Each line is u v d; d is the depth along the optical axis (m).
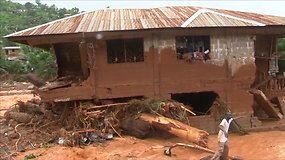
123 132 17.69
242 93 19.20
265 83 21.08
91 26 18.36
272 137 16.97
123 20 19.34
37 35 17.64
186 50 19.11
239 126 18.56
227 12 21.55
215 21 18.69
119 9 22.48
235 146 15.93
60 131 17.06
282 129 19.19
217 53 18.86
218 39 18.83
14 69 60.41
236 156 13.87
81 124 17.56
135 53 19.08
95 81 18.23
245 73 19.25
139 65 18.41
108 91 18.30
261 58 21.75
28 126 19.02
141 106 17.59
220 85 18.95
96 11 22.06
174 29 17.81
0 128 19.03
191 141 15.19
